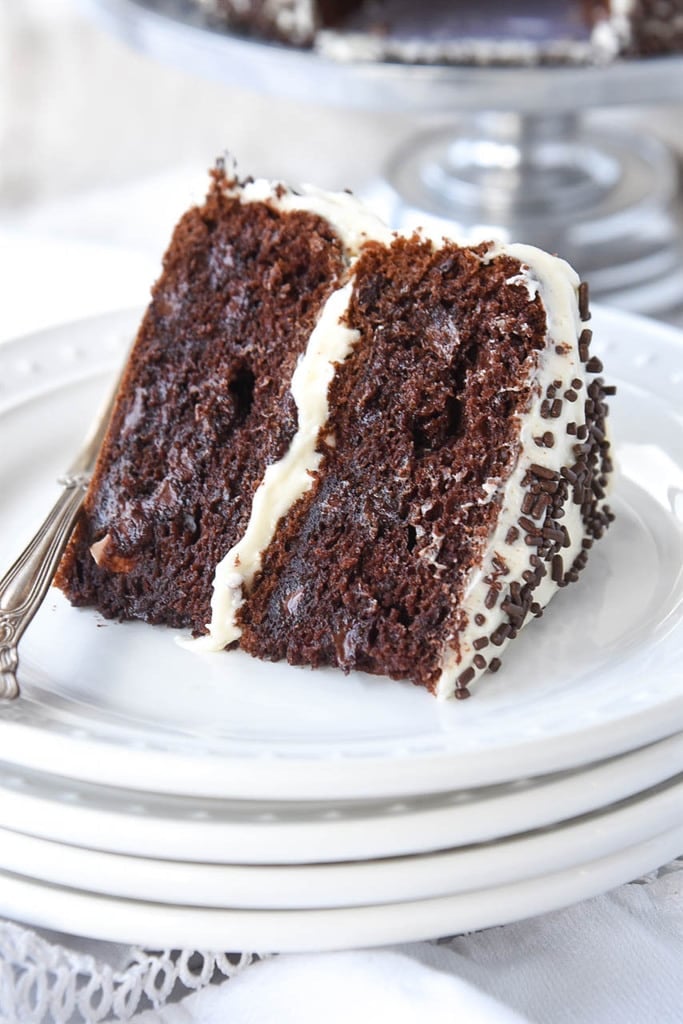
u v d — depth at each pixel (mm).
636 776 425
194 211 515
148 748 430
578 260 831
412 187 915
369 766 413
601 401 502
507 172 881
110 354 593
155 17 809
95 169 1091
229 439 505
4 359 587
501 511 475
